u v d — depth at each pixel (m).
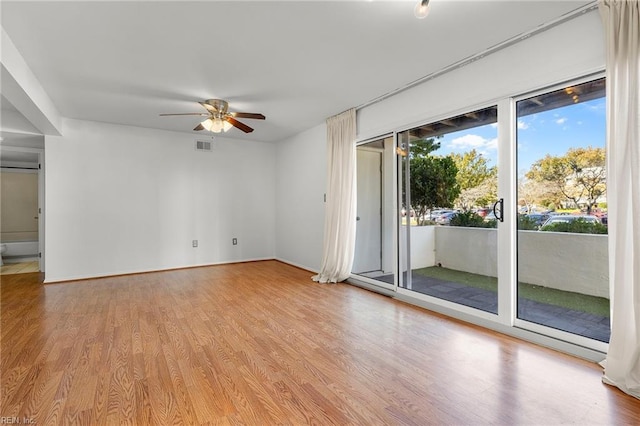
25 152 5.16
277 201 6.24
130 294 3.79
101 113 4.23
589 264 2.22
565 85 2.26
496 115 2.72
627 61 1.84
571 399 1.70
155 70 2.94
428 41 2.46
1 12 2.04
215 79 3.16
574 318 2.30
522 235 2.57
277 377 1.95
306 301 3.50
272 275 4.85
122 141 4.87
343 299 3.58
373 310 3.19
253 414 1.60
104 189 4.74
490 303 2.80
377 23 2.22
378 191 4.19
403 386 1.84
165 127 5.03
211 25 2.23
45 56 2.65
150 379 1.92
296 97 3.69
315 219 5.07
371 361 2.14
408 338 2.51
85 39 2.40
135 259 4.98
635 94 1.79
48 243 4.38
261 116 3.57
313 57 2.71
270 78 3.14
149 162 5.08
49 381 1.89
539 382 1.86
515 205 2.58
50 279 4.38
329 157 4.49
